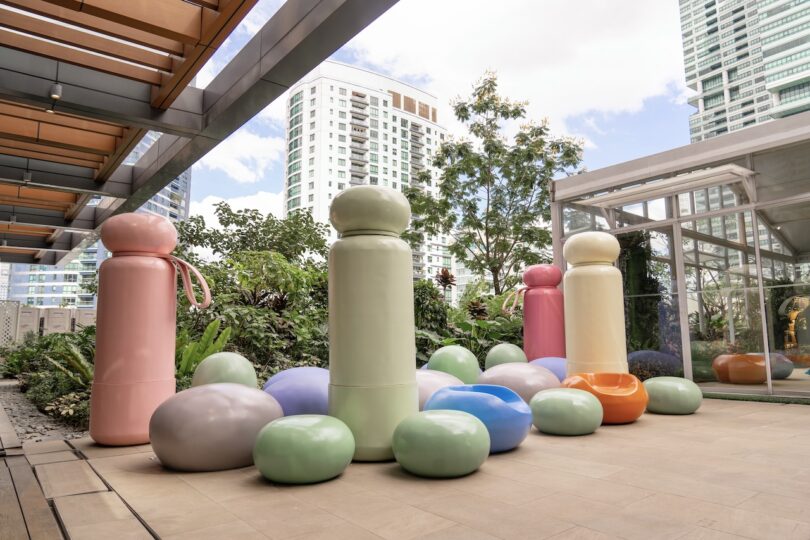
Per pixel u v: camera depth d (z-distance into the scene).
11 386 9.96
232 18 4.80
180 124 6.65
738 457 3.91
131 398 4.57
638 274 8.54
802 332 6.79
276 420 3.59
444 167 15.55
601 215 9.05
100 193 9.05
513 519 2.66
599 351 6.37
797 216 6.88
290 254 14.62
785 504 2.84
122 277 4.70
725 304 7.52
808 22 99.44
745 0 114.31
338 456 3.43
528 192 15.09
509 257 15.59
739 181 7.43
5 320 14.02
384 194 4.22
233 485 3.37
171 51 5.50
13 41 5.51
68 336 9.71
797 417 5.66
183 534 2.51
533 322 8.07
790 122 6.87
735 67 117.88
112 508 2.91
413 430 3.54
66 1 4.44
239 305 9.30
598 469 3.63
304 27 4.95
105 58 5.96
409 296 4.26
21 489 3.24
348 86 78.44
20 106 6.77
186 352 6.73
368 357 4.02
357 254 4.11
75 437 5.25
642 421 5.52
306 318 9.26
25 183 8.38
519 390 5.73
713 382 7.59
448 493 3.14
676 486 3.19
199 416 3.69
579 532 2.47
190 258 9.70
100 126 7.25
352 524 2.63
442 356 6.69
